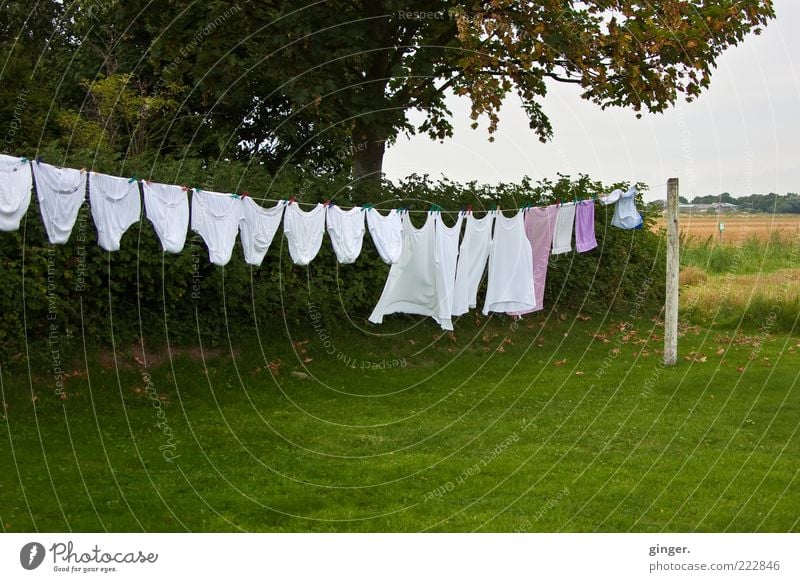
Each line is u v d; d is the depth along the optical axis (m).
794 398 11.04
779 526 7.00
